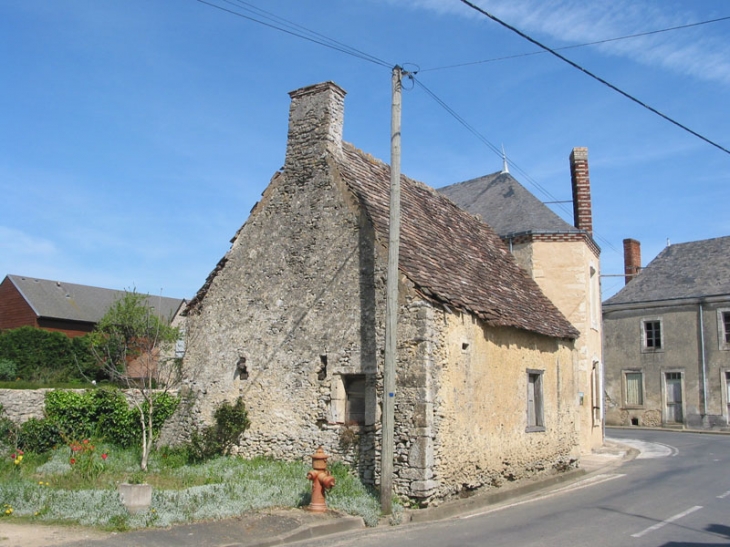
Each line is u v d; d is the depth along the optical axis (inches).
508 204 931.3
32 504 366.3
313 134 554.3
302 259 534.9
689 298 1405.0
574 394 689.6
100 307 1715.1
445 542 345.7
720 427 1332.4
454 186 1084.5
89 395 670.5
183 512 369.1
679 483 580.4
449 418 462.6
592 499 498.6
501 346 548.1
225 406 546.3
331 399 494.6
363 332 486.9
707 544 342.0
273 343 537.0
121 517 346.3
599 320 945.5
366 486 458.0
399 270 467.5
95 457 526.6
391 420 426.0
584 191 935.0
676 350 1413.6
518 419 566.3
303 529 358.6
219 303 578.6
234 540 334.0
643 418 1439.5
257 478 460.8
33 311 1568.7
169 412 659.4
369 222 502.0
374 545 339.0
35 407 662.5
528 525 394.6
